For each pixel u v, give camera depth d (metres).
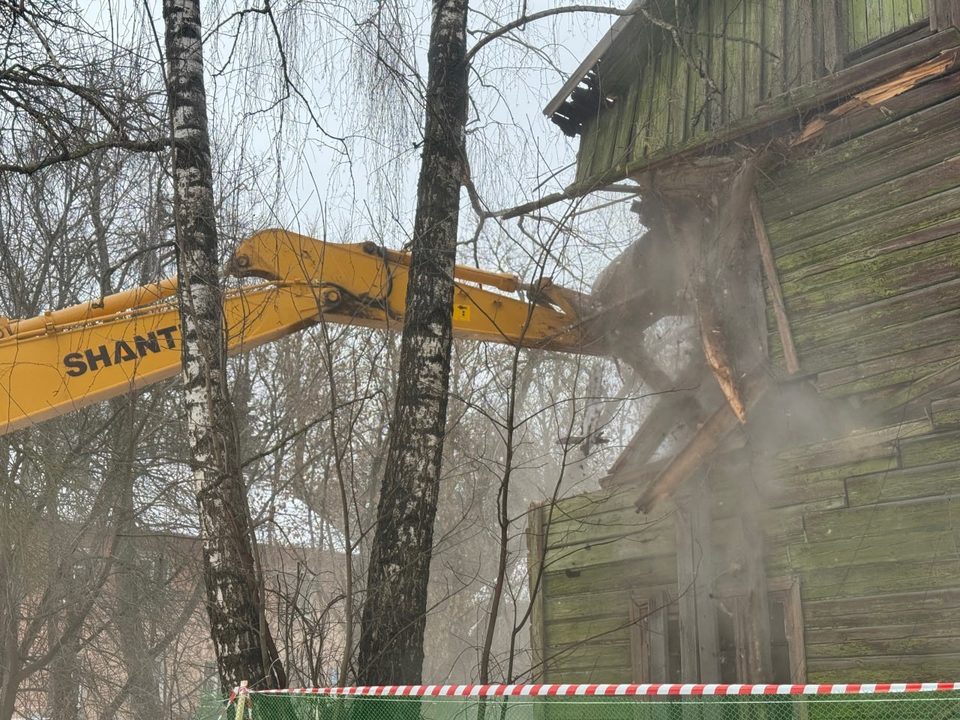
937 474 7.45
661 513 9.38
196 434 6.80
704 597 8.72
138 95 8.13
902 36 9.43
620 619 9.59
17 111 8.54
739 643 8.37
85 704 16.66
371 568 6.93
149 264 10.12
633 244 10.85
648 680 9.13
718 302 9.62
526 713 9.38
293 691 5.66
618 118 12.20
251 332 8.80
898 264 8.66
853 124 9.26
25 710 17.19
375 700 6.41
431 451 7.12
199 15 7.57
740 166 10.02
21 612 15.57
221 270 8.55
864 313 8.77
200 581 17.36
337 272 9.08
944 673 7.08
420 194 7.65
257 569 6.61
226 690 6.40
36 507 14.83
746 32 10.67
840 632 7.75
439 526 17.12
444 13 7.95
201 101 7.41
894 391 8.39
